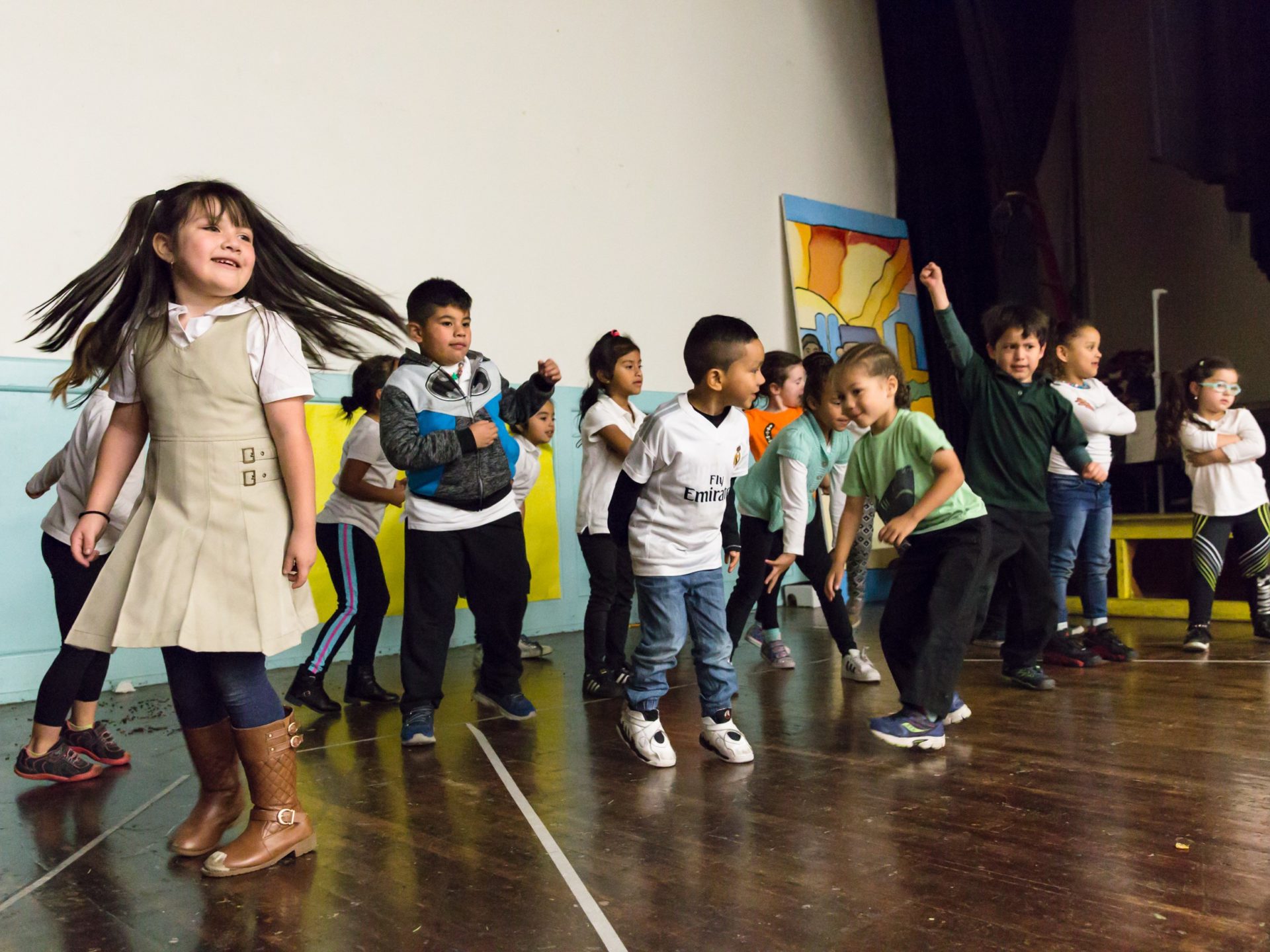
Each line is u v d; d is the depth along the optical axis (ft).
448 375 7.88
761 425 11.68
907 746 6.81
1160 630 12.85
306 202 12.95
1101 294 17.52
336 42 13.33
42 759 6.92
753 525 9.82
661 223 16.79
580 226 15.71
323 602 12.80
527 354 14.94
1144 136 16.87
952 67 19.16
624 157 16.35
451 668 11.98
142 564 4.77
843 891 4.35
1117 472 16.74
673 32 17.21
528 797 6.12
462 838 5.35
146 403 4.99
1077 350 11.56
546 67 15.47
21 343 10.91
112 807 6.30
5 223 10.89
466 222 14.42
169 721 9.20
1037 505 8.86
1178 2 16.34
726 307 17.61
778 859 4.79
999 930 3.88
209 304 5.02
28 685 10.71
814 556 9.78
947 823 5.25
